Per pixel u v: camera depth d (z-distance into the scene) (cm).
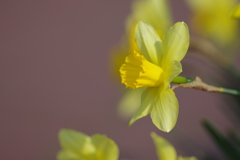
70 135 68
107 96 203
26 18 254
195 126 170
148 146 174
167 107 63
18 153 181
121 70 66
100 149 67
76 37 237
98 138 67
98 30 237
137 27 66
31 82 218
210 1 83
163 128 63
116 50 83
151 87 66
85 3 256
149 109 65
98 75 218
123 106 89
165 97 64
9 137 191
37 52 234
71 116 196
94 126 187
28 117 198
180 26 63
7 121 198
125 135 181
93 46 230
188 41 63
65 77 220
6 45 240
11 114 202
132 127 184
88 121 190
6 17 256
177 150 115
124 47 82
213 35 83
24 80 219
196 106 184
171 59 64
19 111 202
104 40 231
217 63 76
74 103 204
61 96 209
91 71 221
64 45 235
